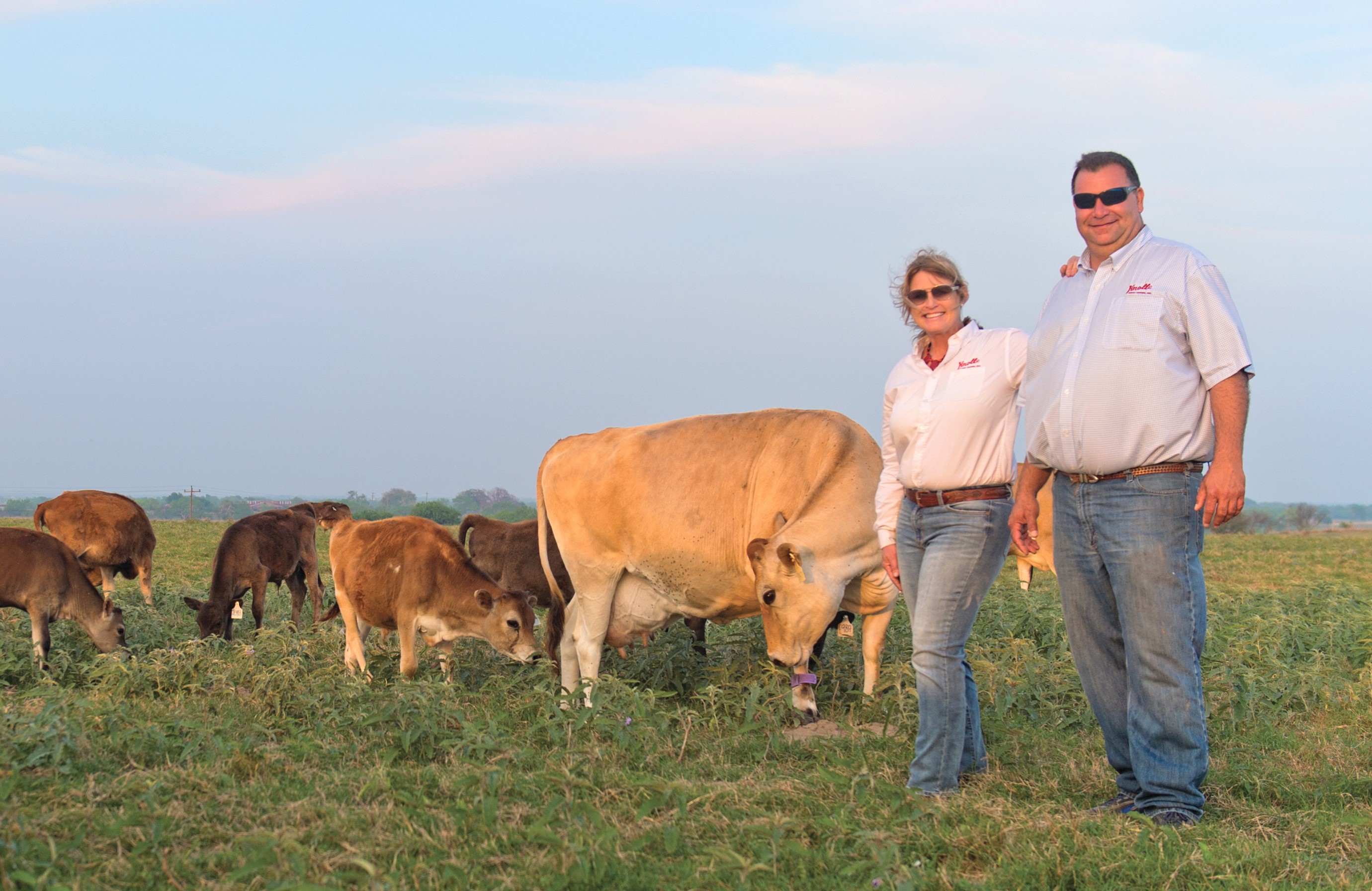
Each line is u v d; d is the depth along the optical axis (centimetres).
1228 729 639
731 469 715
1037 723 644
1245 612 1100
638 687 743
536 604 1027
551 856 368
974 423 474
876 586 664
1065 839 399
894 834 404
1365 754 557
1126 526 436
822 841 405
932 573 478
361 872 354
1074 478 455
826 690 721
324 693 611
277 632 814
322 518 1184
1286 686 713
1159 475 431
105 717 529
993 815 422
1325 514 8769
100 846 369
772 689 622
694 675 773
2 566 818
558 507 783
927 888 366
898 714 598
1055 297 467
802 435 691
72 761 465
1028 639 797
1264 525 8119
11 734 470
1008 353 478
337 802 428
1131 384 430
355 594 809
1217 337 417
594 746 512
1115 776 500
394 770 468
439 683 643
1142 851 391
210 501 12038
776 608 631
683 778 472
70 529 1259
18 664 791
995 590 1138
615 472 750
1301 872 379
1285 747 591
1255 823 437
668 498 729
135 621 1033
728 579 726
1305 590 1270
